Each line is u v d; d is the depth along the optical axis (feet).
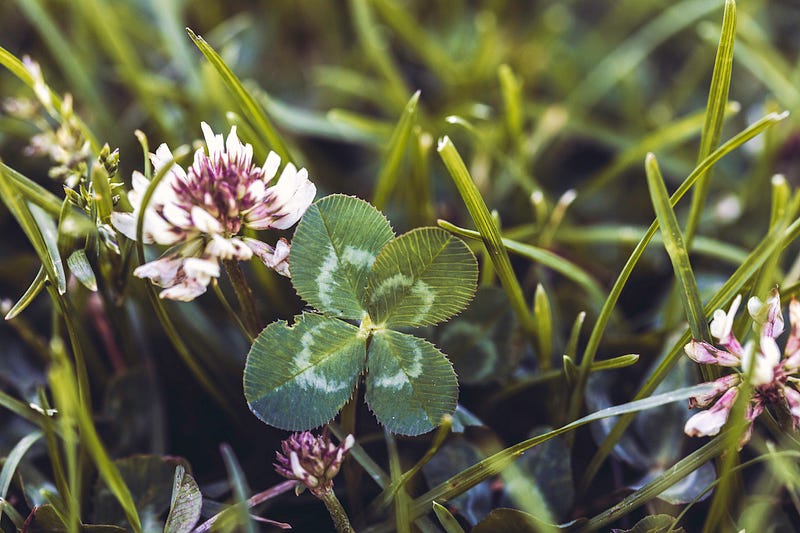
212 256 0.60
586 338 0.74
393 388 0.63
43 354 0.73
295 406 0.62
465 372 0.71
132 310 0.74
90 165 0.71
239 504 0.60
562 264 0.72
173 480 0.67
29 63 0.70
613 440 0.67
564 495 0.66
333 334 0.63
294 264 0.63
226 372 0.74
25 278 0.77
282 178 0.61
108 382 0.73
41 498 0.67
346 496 0.67
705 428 0.60
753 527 0.64
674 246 0.63
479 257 0.77
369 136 0.87
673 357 0.65
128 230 0.61
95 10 0.85
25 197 0.69
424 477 0.67
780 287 0.70
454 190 0.87
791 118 0.87
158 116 0.83
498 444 0.69
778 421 0.63
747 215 0.85
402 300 0.64
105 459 0.59
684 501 0.65
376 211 0.64
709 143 0.69
